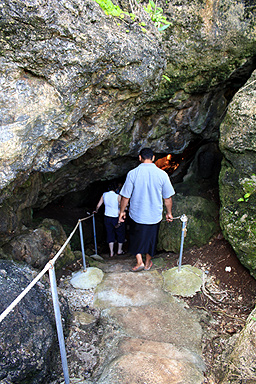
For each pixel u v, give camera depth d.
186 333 2.48
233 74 3.81
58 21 1.89
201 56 3.39
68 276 3.44
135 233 3.41
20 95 2.05
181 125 4.29
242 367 1.90
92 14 2.06
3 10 1.75
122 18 2.35
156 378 1.90
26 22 1.82
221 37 3.28
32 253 3.09
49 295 2.29
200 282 3.16
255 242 2.87
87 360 2.17
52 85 2.14
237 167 3.18
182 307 2.84
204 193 4.57
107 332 2.48
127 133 4.07
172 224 4.00
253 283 2.95
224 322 2.64
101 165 4.57
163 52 2.90
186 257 3.77
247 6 3.24
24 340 1.80
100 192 6.91
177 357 2.17
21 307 1.95
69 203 6.22
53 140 2.59
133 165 5.05
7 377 1.64
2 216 2.69
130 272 3.47
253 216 2.97
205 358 2.22
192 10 3.04
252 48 3.47
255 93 3.04
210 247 3.75
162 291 3.09
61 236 3.64
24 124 2.11
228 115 3.26
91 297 3.01
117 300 2.94
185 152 5.40
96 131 2.91
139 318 2.67
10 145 2.07
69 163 4.02
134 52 2.43
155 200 3.24
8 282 2.08
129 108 3.08
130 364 2.02
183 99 3.86
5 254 2.67
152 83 2.98
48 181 3.91
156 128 4.20
